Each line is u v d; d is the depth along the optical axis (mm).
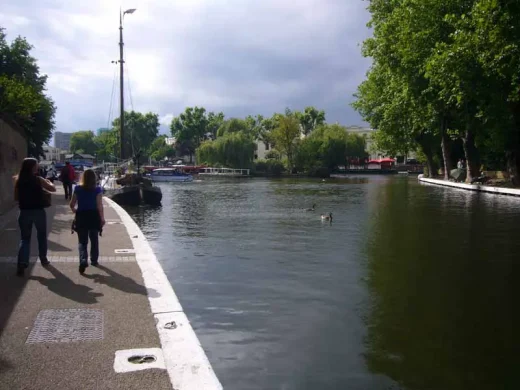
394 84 40438
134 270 8125
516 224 17156
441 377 5164
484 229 15953
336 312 7301
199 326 6691
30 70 41781
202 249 12750
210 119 129875
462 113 35344
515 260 10992
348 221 18562
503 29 22359
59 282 7281
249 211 23531
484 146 43938
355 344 6055
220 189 45500
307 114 115062
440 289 8555
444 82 28844
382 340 6188
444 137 46375
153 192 28016
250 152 87000
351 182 58000
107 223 14273
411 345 6031
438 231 15594
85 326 5441
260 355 5723
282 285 8883
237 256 11719
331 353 5781
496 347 5957
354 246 13000
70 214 16531
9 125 17375
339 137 89688
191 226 17844
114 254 9445
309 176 80062
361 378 5141
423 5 32688
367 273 9812
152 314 5891
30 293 6684
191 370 4398
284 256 11680
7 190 16766
